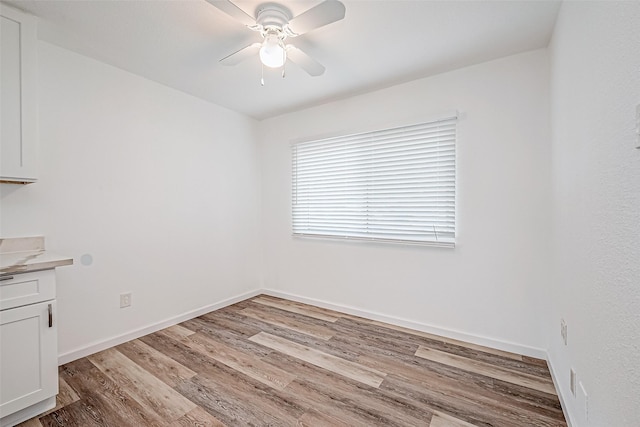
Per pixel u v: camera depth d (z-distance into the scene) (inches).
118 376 74.7
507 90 85.7
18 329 58.1
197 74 96.7
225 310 123.5
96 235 87.4
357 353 86.9
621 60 33.8
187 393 68.1
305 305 129.6
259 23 64.4
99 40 77.1
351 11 65.5
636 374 30.2
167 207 106.3
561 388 63.7
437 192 97.7
